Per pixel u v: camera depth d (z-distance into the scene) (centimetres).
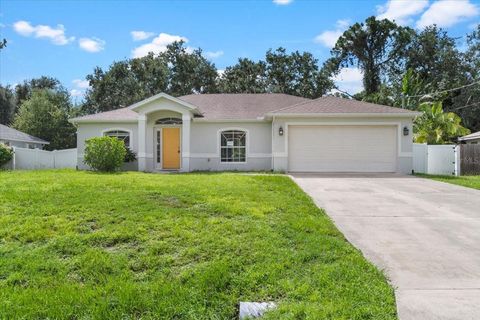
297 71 4116
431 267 511
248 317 390
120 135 2028
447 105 3753
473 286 452
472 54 3822
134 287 445
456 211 855
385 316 374
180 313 402
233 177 1309
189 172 1800
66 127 3634
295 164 1822
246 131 1969
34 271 488
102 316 393
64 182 1048
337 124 1794
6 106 4669
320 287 436
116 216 676
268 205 802
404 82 3284
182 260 518
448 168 1922
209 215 708
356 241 623
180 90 4088
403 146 1773
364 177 1563
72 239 573
